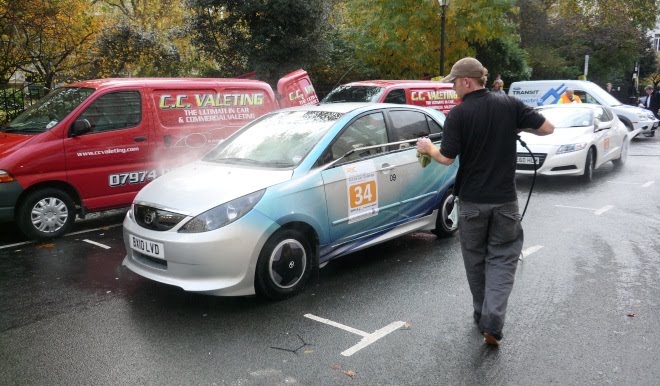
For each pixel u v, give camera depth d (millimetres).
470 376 3604
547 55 28688
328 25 16219
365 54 18453
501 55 22234
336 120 5535
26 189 6699
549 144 10141
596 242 6543
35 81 13656
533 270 5578
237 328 4324
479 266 4012
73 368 3766
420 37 17812
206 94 8125
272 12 14711
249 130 5973
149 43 14727
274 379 3586
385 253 6148
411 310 4637
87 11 14641
